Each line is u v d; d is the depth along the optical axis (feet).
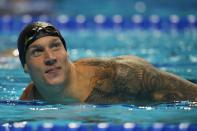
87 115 36.27
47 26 37.17
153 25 86.69
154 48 66.90
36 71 36.70
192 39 74.28
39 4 104.94
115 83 38.09
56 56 36.45
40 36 36.58
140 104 38.11
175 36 77.56
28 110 37.76
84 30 85.46
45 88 37.45
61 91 37.60
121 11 98.07
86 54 63.31
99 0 111.45
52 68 36.37
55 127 34.78
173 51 64.54
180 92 38.45
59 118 35.88
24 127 34.71
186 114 36.35
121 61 39.17
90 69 38.99
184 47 67.36
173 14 93.30
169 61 58.13
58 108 37.96
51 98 38.58
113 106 38.01
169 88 38.42
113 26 87.15
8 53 64.49
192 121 34.96
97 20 87.56
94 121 35.22
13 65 57.21
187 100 38.19
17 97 41.39
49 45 36.52
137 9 100.22
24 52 37.22
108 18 88.99
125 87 37.99
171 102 38.24
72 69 37.91
